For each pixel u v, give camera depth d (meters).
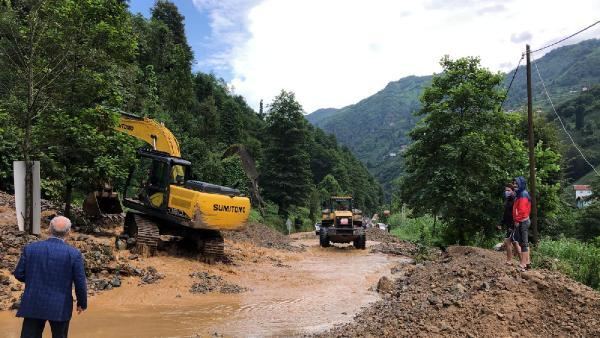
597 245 20.94
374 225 50.25
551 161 23.23
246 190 42.00
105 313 8.54
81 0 12.56
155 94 41.19
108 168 14.04
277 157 48.00
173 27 65.44
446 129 18.75
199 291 10.69
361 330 7.43
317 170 101.31
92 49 12.66
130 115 14.78
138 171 16.12
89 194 15.31
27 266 5.02
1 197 15.62
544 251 16.89
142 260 12.31
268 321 8.57
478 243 18.12
